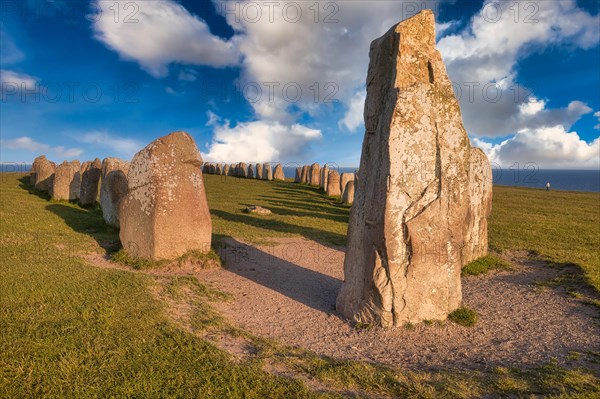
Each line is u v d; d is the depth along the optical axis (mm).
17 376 4227
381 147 6312
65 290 6789
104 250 10242
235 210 18906
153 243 9219
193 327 5859
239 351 5246
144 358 4738
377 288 6262
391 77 6512
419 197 6219
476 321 6625
